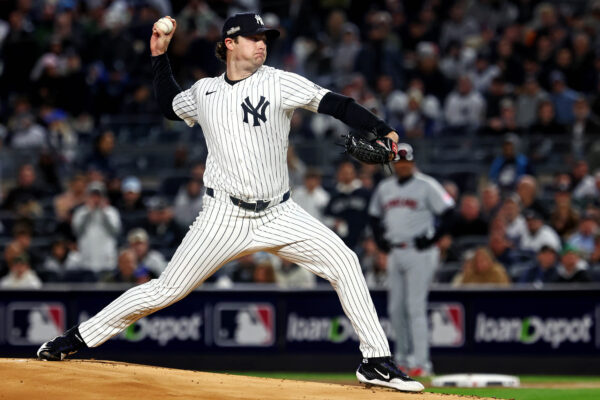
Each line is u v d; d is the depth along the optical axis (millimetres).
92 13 64688
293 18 64875
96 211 44438
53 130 54812
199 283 19219
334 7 66062
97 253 44281
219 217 18656
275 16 65562
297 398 17328
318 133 52281
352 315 19297
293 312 37906
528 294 36312
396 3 66000
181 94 19547
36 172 51812
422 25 62375
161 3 65000
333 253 18891
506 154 46875
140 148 52438
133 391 17047
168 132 54156
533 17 64250
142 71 60219
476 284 37969
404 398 18188
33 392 16703
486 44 60062
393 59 57219
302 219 18984
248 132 18391
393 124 52469
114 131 54688
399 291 33281
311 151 49906
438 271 40250
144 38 61219
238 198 18547
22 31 63688
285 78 18547
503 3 64375
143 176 52281
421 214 32812
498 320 36469
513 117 50062
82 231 44375
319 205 43594
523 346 36250
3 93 61094
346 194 41938
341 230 41781
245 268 40750
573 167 47219
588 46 55750
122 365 19906
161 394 16984
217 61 59000
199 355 38312
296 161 47875
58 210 48500
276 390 18047
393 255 33031
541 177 47750
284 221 18859
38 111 56562
